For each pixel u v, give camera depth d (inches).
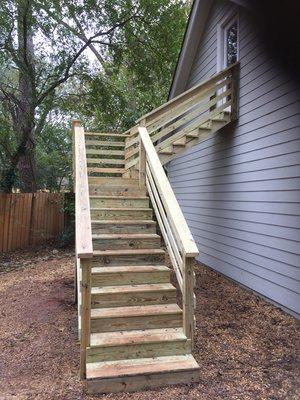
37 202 430.0
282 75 199.9
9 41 402.6
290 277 192.4
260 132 226.5
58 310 196.5
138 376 118.1
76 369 133.0
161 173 167.5
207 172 322.7
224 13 285.3
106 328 137.5
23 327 174.4
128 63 511.5
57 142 620.1
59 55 438.6
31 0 386.6
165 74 515.5
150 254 170.7
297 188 186.7
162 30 476.1
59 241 429.7
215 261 302.5
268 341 158.2
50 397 113.9
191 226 366.9
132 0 452.8
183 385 121.3
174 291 153.3
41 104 461.4
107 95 479.8
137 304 150.1
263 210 222.1
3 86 462.6
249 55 241.3
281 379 125.6
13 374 130.9
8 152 423.2
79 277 142.6
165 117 253.6
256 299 220.7
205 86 257.8
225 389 119.1
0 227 394.0
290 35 183.9
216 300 218.2
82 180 160.2
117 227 185.3
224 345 153.9
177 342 131.2
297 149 187.0
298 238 185.6
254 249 233.3
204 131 261.9
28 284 258.7
